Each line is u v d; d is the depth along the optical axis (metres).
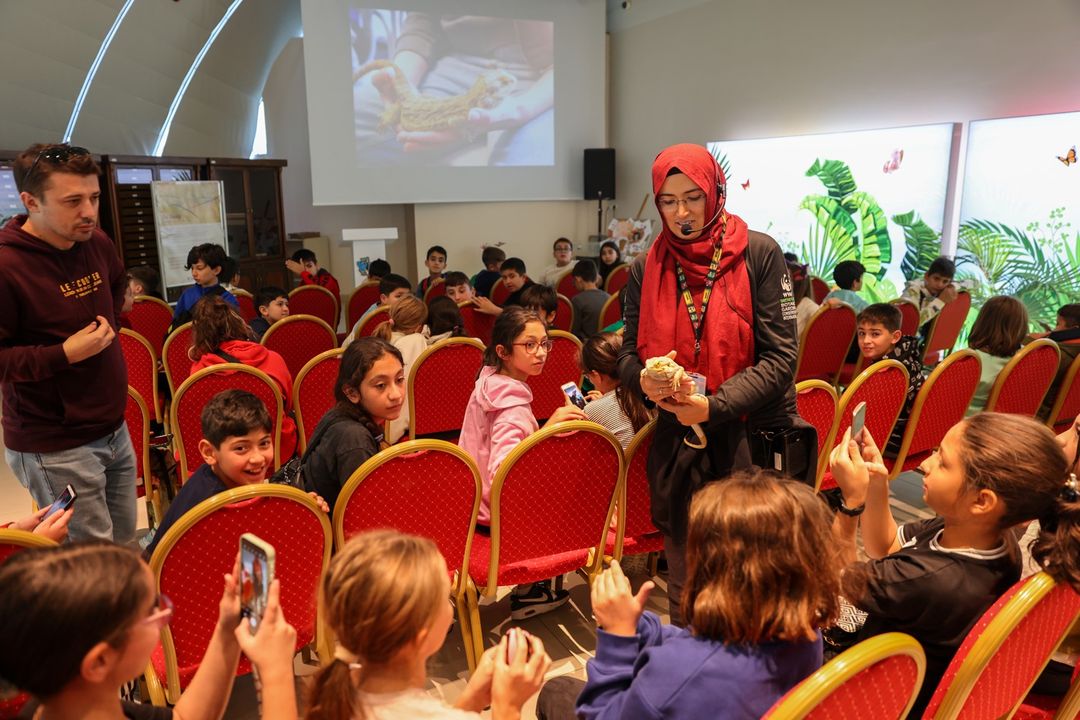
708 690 1.16
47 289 2.29
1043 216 5.75
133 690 2.06
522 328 2.54
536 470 2.23
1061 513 1.35
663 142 10.08
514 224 10.84
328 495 2.34
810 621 1.18
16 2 7.64
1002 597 1.34
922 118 6.76
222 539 1.82
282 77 11.61
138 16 8.80
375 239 9.23
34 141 8.78
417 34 9.47
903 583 1.48
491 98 10.01
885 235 7.09
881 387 2.99
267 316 5.24
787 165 8.07
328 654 2.11
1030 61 5.83
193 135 10.82
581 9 10.30
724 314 1.99
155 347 5.71
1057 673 1.71
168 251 7.95
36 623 0.93
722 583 1.19
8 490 4.29
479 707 1.33
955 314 5.29
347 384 2.37
